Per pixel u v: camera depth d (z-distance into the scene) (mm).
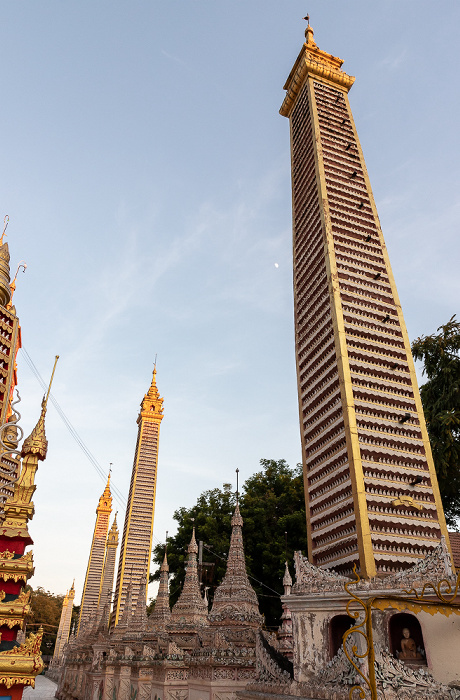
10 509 16562
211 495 80312
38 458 17625
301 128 41812
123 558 81812
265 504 70812
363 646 18203
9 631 14977
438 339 47312
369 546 22438
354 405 26234
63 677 83000
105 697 45500
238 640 27734
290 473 79875
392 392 27812
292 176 41000
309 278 33688
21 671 13992
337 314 29031
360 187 36438
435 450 42938
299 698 18109
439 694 15859
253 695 21484
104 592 89875
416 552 23250
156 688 33188
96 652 55781
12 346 24375
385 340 29562
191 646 34562
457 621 17953
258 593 63031
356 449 24875
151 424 94250
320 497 26969
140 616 48375
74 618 158625
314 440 28844
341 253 31891
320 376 29641
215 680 25875
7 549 16141
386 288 31953
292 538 66125
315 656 20219
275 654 23016
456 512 48781
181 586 74125
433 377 47656
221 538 71062
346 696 16359
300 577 22094
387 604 12406
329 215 33531
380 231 34281
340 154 37844
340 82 43656
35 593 156875
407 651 18609
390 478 24922
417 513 24453
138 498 87000
